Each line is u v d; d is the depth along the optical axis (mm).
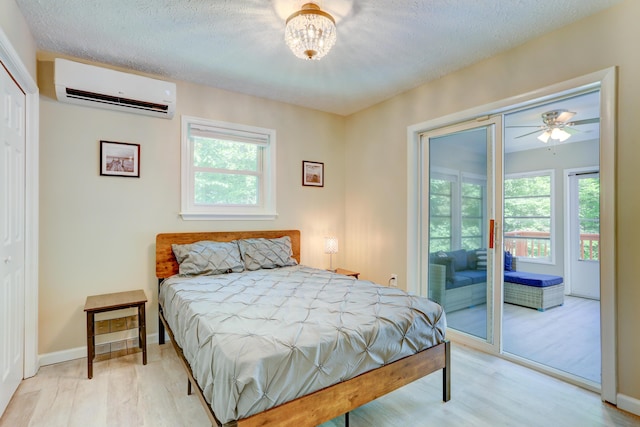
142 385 2150
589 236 4672
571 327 3377
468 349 2801
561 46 2186
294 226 3793
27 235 2264
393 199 3520
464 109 2805
